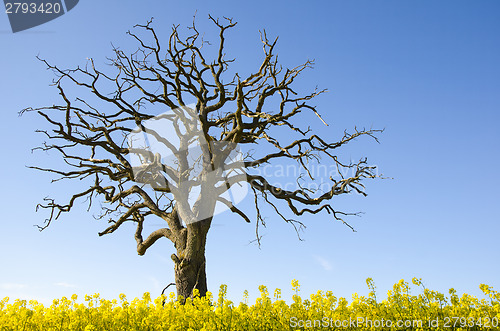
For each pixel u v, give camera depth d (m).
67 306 7.93
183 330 6.49
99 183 15.24
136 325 6.77
